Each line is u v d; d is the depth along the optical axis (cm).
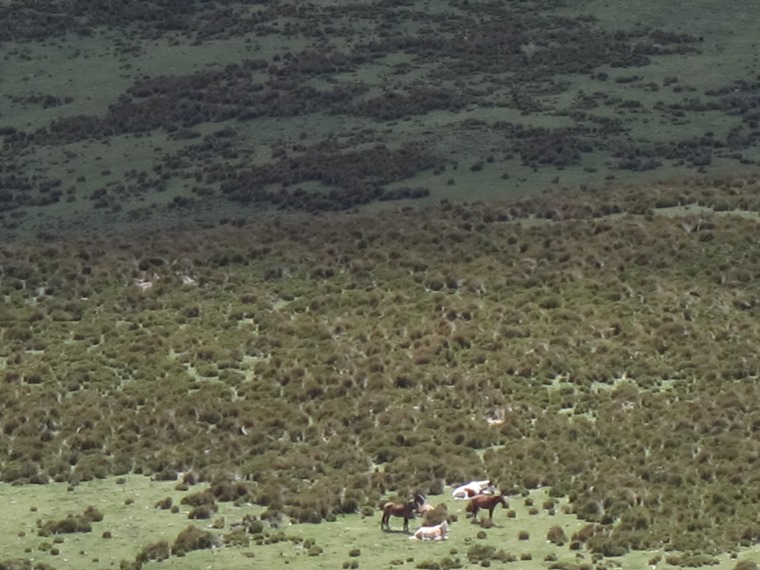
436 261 9156
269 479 6253
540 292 8506
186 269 9256
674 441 6419
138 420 6919
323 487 6106
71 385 7431
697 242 9100
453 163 11219
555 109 12106
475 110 12212
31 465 6481
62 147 12238
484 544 5528
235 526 5834
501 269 8900
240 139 12081
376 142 11731
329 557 5497
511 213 9956
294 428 6775
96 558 5609
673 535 5553
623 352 7525
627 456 6309
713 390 7050
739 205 9850
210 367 7606
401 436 6625
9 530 5856
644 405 6906
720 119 11825
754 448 6288
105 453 6656
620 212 9912
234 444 6638
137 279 9162
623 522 5662
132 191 11331
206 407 7012
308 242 9612
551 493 6000
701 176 10625
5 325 8431
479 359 7544
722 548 5444
